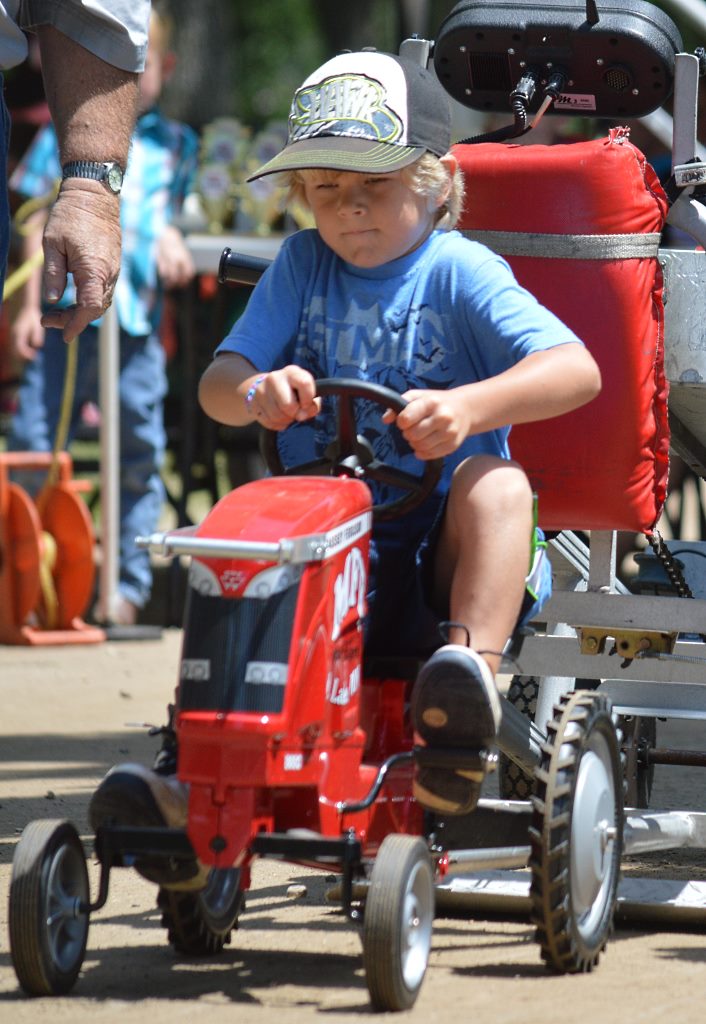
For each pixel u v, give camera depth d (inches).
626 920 373.1
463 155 389.1
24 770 561.3
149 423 937.5
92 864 424.5
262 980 315.9
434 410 303.1
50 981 296.2
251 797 283.7
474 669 293.1
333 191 331.6
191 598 290.8
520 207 382.9
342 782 299.3
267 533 288.5
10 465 890.1
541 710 435.2
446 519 319.3
